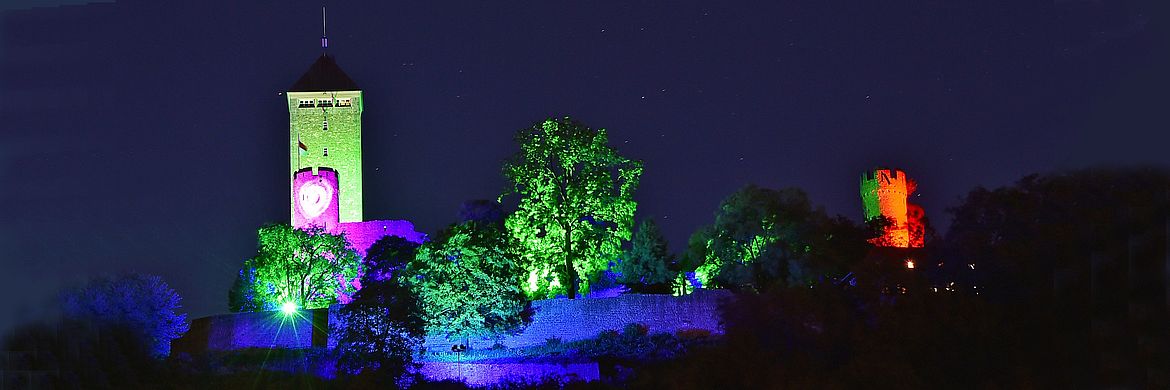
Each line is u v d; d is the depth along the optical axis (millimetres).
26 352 62094
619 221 97812
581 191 96375
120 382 71688
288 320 96562
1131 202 47688
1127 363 46000
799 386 51188
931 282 54438
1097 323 47031
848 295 56250
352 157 131000
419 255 92438
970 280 53781
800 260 96125
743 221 100250
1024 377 46938
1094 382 46375
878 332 51750
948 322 50406
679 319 92562
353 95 131250
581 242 96750
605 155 98188
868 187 132875
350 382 74812
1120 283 47031
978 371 49094
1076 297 48094
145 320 79125
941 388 49250
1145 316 46219
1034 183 54188
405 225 122625
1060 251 49250
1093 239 48219
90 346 68000
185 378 77000
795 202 101188
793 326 55188
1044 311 48719
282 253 107688
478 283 88625
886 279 55531
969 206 56438
